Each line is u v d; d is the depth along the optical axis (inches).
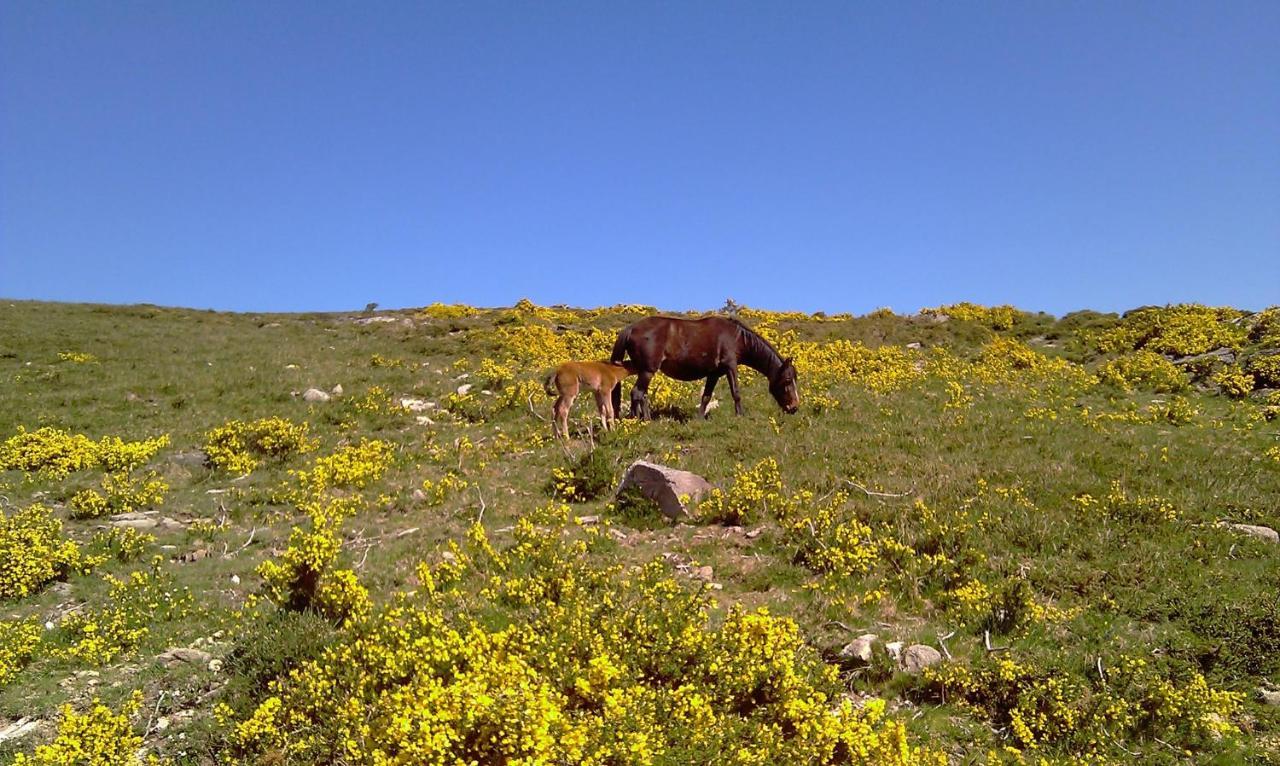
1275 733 235.6
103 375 853.2
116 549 399.5
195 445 605.6
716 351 612.7
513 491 485.7
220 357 1002.7
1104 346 971.9
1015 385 744.3
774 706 224.1
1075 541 365.7
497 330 1187.3
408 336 1217.4
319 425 670.5
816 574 349.1
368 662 239.1
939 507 405.4
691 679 232.7
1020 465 468.8
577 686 213.6
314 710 229.5
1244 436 543.8
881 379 746.2
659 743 189.5
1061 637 291.1
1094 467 469.4
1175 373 745.6
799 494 419.5
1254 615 288.0
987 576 342.3
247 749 220.8
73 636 306.5
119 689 262.8
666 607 271.7
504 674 204.5
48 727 243.1
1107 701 242.4
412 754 177.9
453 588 318.7
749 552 373.4
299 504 469.1
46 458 551.5
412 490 493.0
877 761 207.5
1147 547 355.9
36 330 1143.0
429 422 687.1
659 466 443.2
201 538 424.5
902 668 268.5
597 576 312.3
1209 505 404.5
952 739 237.0
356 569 359.9
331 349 1086.4
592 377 585.3
